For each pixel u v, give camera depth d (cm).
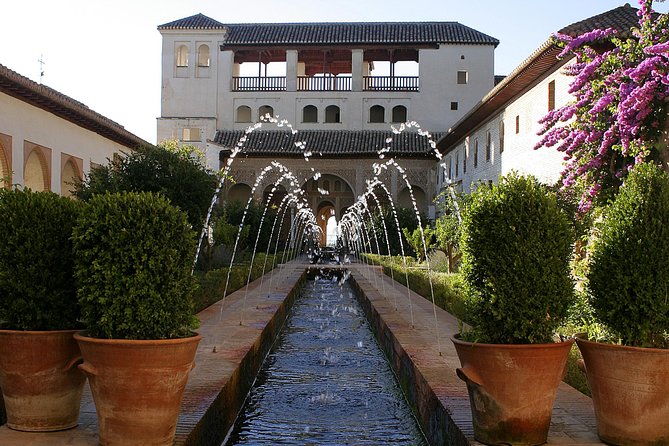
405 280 1573
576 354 527
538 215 384
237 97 3516
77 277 371
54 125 1806
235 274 1400
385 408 613
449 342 709
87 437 374
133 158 1433
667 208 384
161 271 362
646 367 359
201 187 1426
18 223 391
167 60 3512
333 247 4362
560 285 379
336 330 1112
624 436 369
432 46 3484
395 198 3441
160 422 353
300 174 3475
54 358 379
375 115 3566
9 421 388
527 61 1602
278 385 697
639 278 377
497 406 370
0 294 390
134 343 338
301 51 3606
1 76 1374
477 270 391
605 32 1030
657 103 895
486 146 2352
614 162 954
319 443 511
